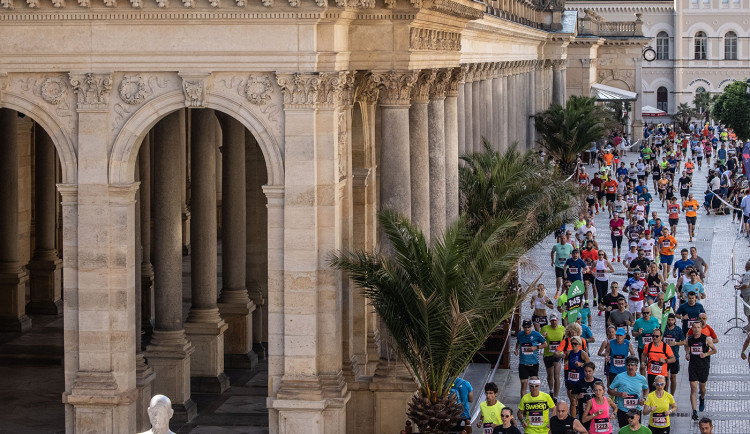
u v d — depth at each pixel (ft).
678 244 254.68
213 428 127.65
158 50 110.42
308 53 108.88
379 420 122.62
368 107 131.34
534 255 240.12
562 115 298.56
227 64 109.81
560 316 180.34
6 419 127.75
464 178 158.81
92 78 111.14
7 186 163.22
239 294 148.66
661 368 129.49
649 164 389.60
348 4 111.34
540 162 186.39
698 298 169.68
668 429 117.60
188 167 230.68
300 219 111.04
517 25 245.45
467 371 149.48
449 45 139.03
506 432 107.76
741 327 176.65
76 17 110.52
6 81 112.47
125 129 112.27
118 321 114.62
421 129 131.44
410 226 112.78
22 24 111.24
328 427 112.78
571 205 165.78
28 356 151.02
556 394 135.95
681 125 593.01
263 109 110.42
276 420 113.09
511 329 162.40
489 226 118.73
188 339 139.03
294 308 111.86
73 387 114.62
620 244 235.20
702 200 327.88
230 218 147.74
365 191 132.26
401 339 112.98
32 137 188.65
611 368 130.41
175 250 131.64
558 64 358.64
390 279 110.73
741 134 476.54
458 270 110.11
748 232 256.93
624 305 144.25
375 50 118.52
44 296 175.42
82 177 112.88
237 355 148.66
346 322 122.31
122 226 113.70
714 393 144.56
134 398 116.37
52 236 175.52
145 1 109.29
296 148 110.32
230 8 108.68
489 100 224.12
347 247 118.83
